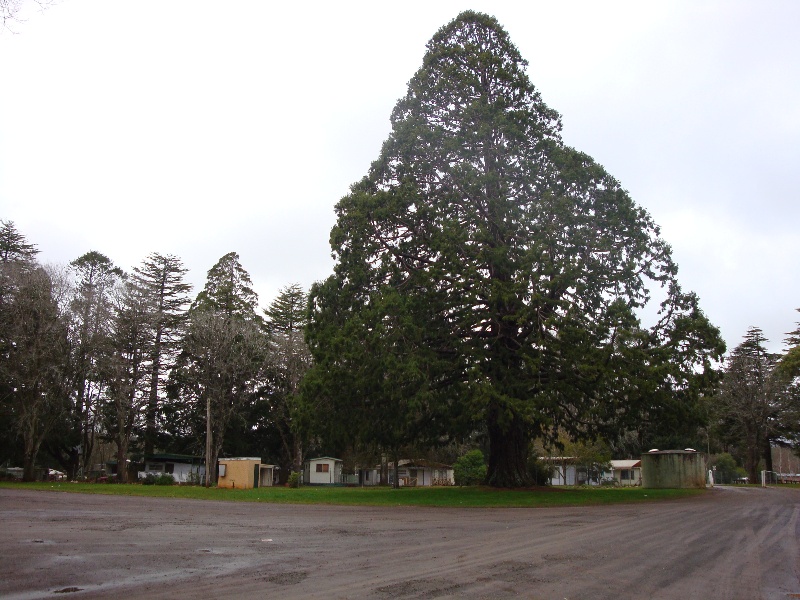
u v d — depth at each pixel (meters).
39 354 40.44
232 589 7.83
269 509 20.83
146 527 14.32
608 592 8.18
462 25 34.25
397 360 25.80
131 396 50.47
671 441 67.75
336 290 29.81
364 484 69.19
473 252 27.45
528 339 28.75
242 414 56.44
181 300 64.69
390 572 9.18
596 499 25.98
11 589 7.54
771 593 8.41
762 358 65.69
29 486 33.34
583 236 28.25
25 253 56.28
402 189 29.33
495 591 8.04
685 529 15.39
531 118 31.73
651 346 29.39
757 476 68.88
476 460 49.38
